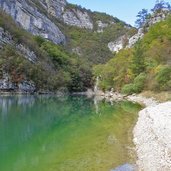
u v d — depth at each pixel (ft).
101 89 515.50
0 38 436.76
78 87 541.75
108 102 294.05
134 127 139.54
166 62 343.05
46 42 639.35
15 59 423.64
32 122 159.53
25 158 94.02
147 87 316.60
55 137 123.03
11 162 89.92
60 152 100.53
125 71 422.00
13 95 385.70
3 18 491.72
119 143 110.93
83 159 92.22
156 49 386.73
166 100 232.73
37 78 444.55
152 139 102.73
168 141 91.71
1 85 398.62
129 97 331.57
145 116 155.53
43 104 264.52
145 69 362.74
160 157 82.84
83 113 201.05
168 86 267.39
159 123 117.50
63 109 225.76
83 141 115.44
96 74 579.48
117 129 137.49
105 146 106.93
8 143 112.98
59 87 488.85
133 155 95.55
